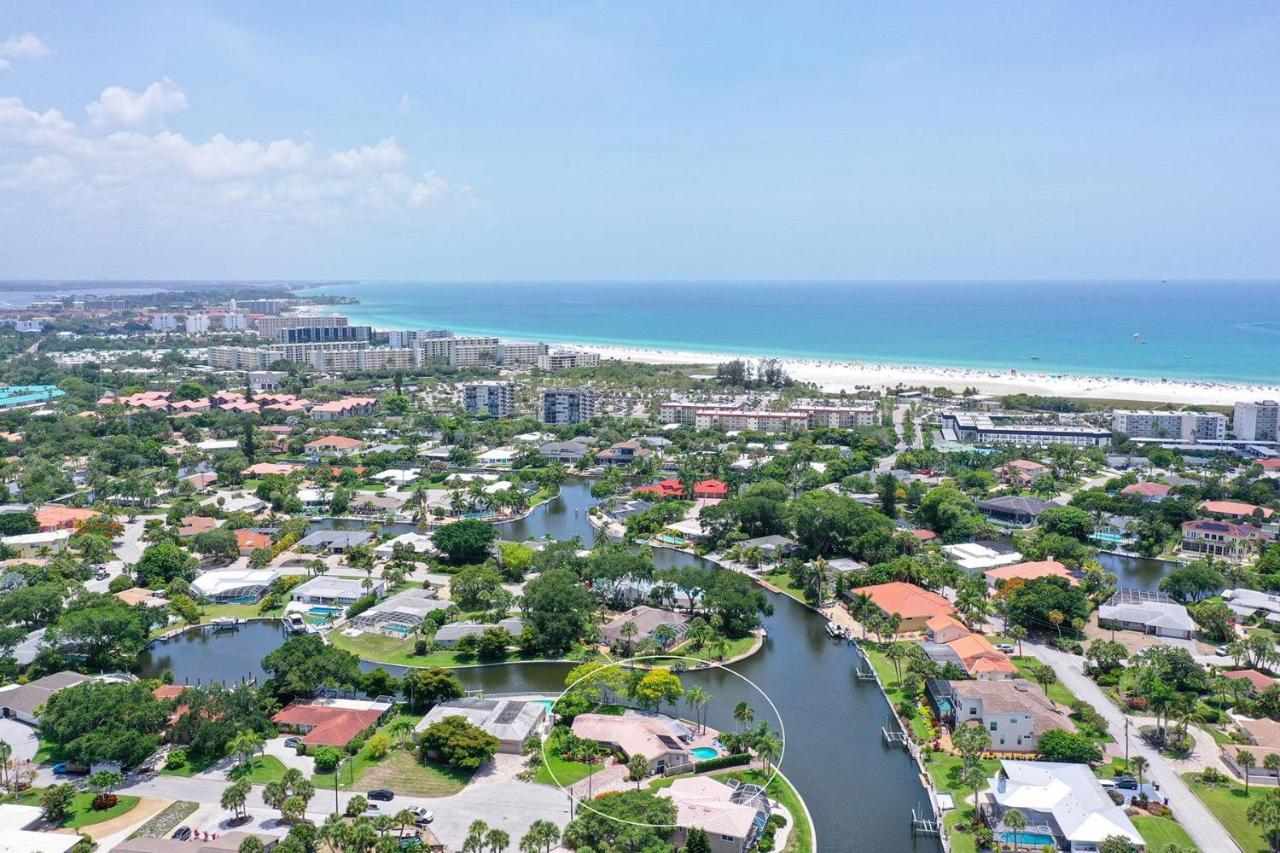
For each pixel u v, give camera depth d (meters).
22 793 187.00
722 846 168.50
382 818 169.75
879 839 176.88
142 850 161.50
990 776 194.38
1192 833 173.75
